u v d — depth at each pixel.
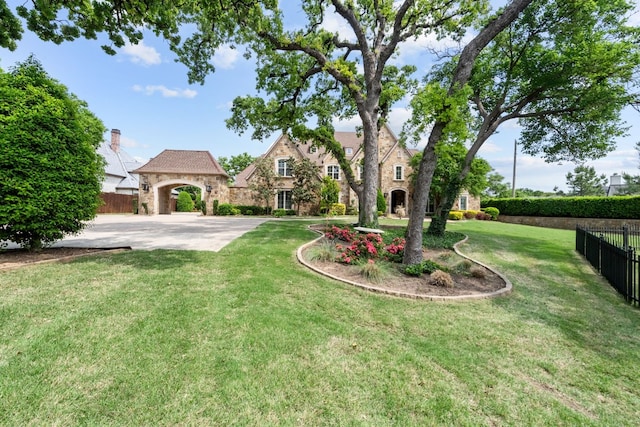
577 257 8.70
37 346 2.67
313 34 11.66
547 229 17.44
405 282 5.41
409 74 13.75
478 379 2.60
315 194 24.08
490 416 2.16
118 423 1.90
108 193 23.28
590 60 9.55
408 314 3.99
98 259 5.91
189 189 41.41
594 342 3.47
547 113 11.22
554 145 12.84
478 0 9.44
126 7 6.22
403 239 8.17
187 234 10.31
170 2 6.54
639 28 9.75
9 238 5.82
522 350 3.18
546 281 6.25
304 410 2.10
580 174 44.94
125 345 2.78
